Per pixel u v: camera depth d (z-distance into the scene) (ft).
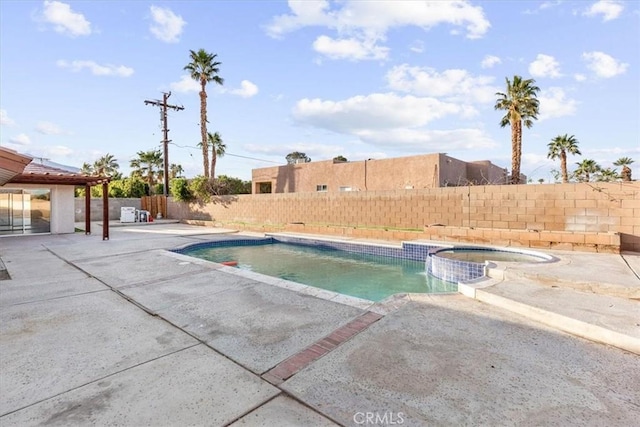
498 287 13.61
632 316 10.16
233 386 7.08
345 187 56.34
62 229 43.39
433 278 23.22
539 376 7.36
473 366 7.82
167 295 14.21
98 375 7.57
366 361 8.12
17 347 9.09
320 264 28.37
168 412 6.17
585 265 17.11
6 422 5.88
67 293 14.67
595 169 88.58
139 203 74.28
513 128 54.03
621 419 5.87
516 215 27.81
